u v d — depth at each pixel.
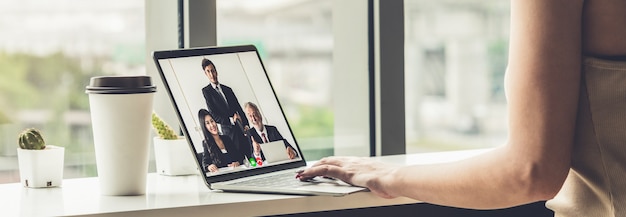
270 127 1.57
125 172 1.33
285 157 1.57
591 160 1.02
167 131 1.57
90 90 1.33
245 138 1.51
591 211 1.04
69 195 1.34
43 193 1.37
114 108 1.31
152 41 1.73
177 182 1.49
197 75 1.48
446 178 1.11
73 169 1.69
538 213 1.81
